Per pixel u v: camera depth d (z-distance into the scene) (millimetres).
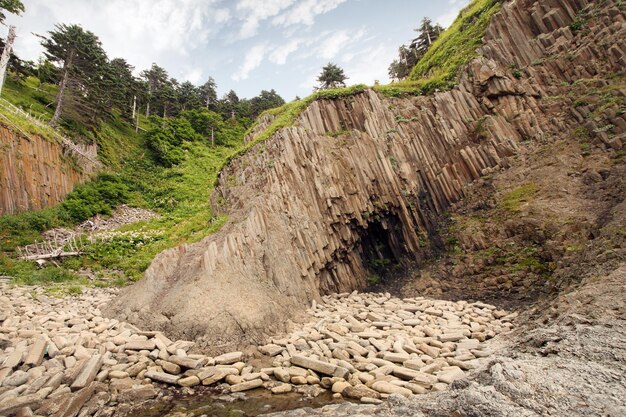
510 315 11398
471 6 28484
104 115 41344
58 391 6969
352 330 11383
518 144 17469
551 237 13055
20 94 33562
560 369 4551
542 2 19906
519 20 20578
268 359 9414
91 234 23422
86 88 36844
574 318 6934
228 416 6406
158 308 11617
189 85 66062
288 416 5859
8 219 19875
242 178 18984
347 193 17781
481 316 11836
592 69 17281
